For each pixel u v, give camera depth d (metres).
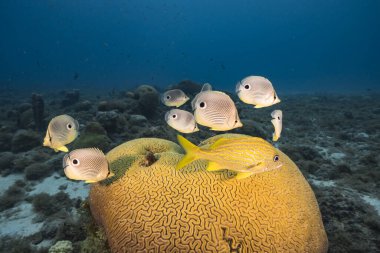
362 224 0.82
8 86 6.88
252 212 0.48
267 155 0.38
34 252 0.85
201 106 0.50
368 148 1.75
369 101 4.11
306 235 0.51
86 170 0.46
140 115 2.08
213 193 0.49
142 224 0.47
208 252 0.44
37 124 2.17
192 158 0.38
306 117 2.85
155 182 0.52
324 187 1.13
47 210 1.09
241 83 0.52
